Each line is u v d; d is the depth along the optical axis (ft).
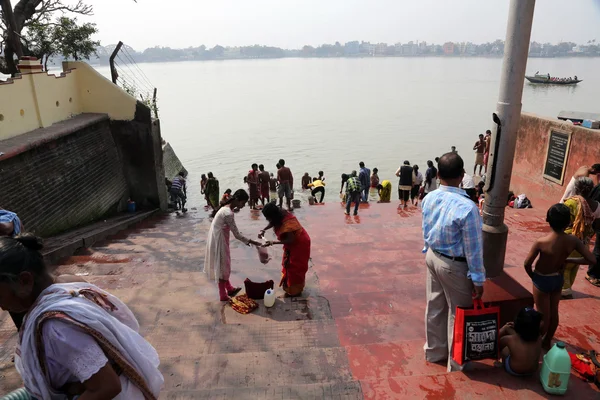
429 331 13.03
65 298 5.56
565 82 265.75
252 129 133.80
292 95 251.19
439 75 450.71
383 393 11.25
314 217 35.88
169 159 74.02
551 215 12.16
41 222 28.07
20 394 6.87
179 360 13.47
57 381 5.54
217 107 197.67
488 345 11.56
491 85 299.38
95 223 35.29
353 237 27.81
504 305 13.12
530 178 38.09
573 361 11.87
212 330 15.75
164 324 16.28
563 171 33.65
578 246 12.12
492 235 14.28
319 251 24.62
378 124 139.13
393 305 17.51
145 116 40.37
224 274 18.06
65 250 26.03
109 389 5.38
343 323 16.07
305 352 13.87
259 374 12.83
